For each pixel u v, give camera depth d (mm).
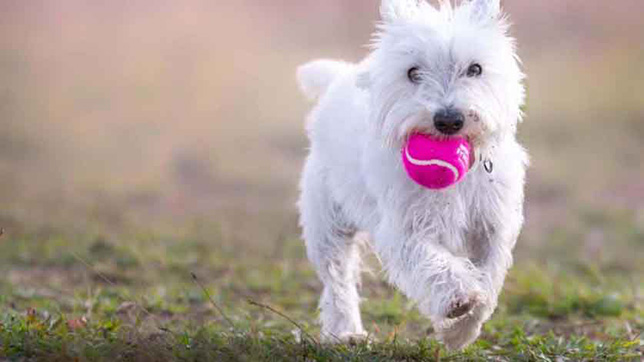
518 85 6105
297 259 11062
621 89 22484
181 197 15609
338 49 26594
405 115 5777
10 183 16312
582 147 18625
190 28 27547
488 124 5758
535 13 27562
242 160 18312
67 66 26078
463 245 6406
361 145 6652
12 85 24516
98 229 12234
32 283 9242
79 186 16219
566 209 14656
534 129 19625
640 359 6520
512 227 6355
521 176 6402
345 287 7477
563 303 8430
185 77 24641
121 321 7031
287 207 14836
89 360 5590
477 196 6219
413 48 5855
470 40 5812
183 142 19734
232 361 5668
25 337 5961
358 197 6828
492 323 7660
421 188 6148
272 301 8883
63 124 21516
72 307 7859
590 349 6559
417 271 5984
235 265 10398
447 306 5742
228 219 13734
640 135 19500
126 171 17781
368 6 28453
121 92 24094
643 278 10273
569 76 23922
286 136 20078
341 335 6965
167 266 10227
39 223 12539
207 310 8156
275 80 24359
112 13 29312
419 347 6242
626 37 26531
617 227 13414
